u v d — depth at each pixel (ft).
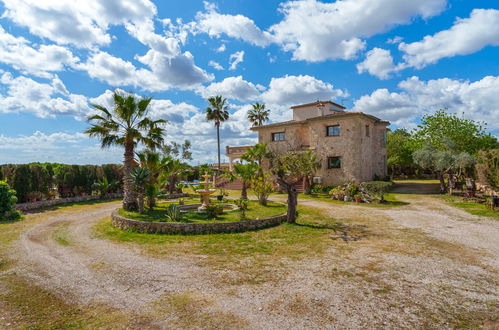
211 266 22.90
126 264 23.62
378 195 64.85
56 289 18.62
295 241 30.68
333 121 91.15
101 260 24.76
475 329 13.65
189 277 20.57
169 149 173.37
